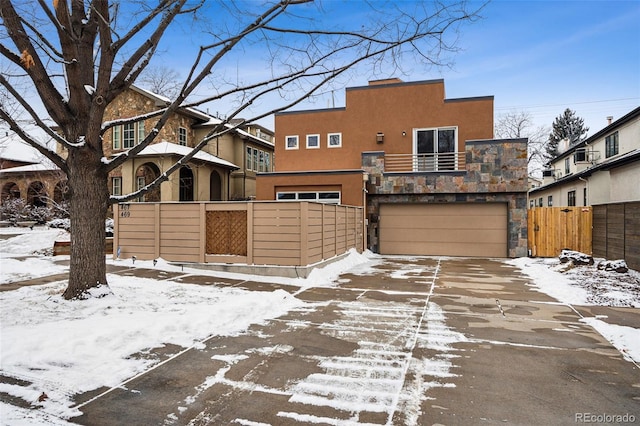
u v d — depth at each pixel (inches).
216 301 275.3
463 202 598.2
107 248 522.9
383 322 235.0
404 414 126.7
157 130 267.7
